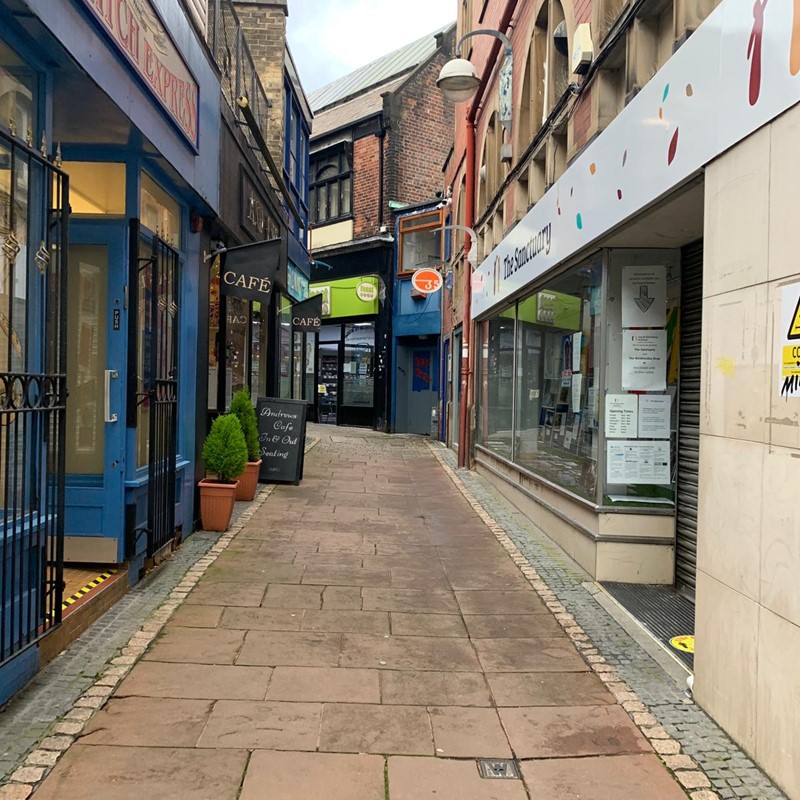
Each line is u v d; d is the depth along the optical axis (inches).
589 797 110.8
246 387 385.4
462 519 319.6
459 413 541.3
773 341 115.0
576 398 258.1
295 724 130.2
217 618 181.6
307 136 620.1
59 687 140.5
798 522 108.4
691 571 210.1
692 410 214.7
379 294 770.8
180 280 252.4
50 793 107.3
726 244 130.9
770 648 115.3
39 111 143.9
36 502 141.9
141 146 195.2
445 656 163.6
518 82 355.3
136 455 205.2
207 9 278.7
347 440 677.9
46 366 143.6
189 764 116.0
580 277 255.0
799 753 107.4
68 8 139.0
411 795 110.3
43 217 144.7
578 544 242.5
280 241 301.1
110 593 185.9
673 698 144.3
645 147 175.0
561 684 150.3
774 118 115.1
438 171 797.9
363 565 236.2
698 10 158.2
